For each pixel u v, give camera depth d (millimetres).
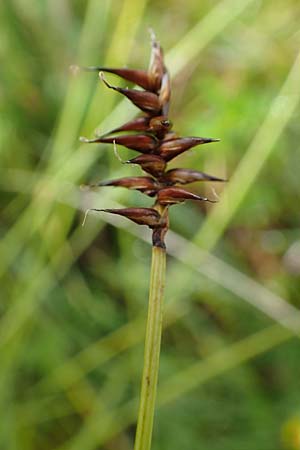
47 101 241
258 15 255
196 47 214
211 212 222
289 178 245
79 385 210
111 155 217
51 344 212
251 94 224
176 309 227
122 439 211
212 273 210
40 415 204
